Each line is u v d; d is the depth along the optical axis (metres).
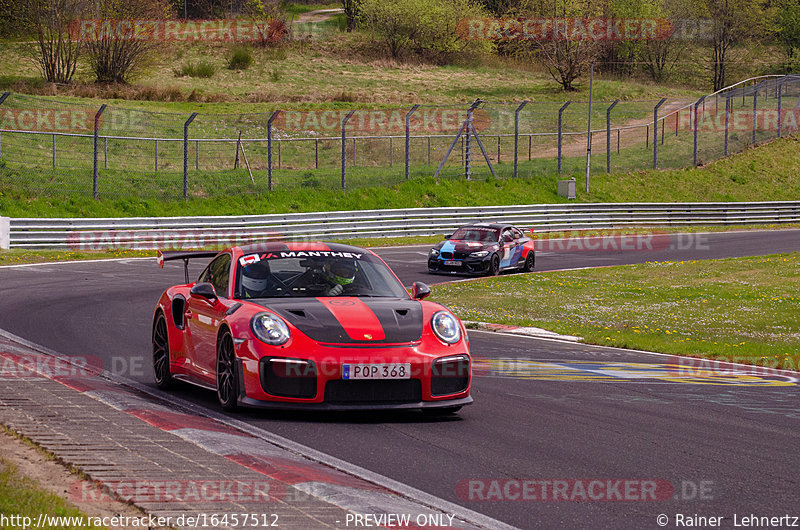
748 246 124.94
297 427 25.67
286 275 29.95
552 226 142.25
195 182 135.62
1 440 21.02
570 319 64.19
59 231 100.81
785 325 63.69
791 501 19.67
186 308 30.58
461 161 179.50
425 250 115.31
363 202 141.88
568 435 26.03
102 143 152.50
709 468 22.56
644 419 29.05
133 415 24.78
